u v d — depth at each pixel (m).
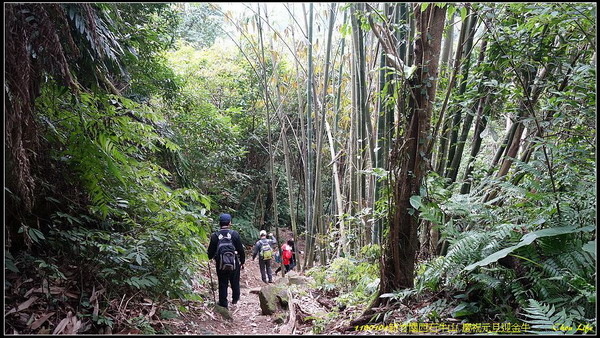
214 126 7.03
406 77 2.50
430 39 2.58
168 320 2.87
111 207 3.18
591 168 2.61
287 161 6.61
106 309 2.53
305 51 6.22
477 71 2.96
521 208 2.79
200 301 3.63
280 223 13.59
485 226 2.90
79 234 2.70
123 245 2.92
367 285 3.54
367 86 4.79
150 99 5.04
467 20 2.99
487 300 2.44
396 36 3.29
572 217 2.39
